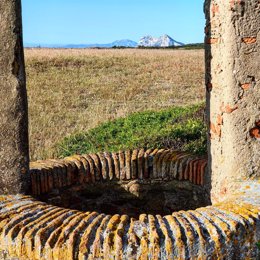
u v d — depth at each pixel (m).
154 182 5.10
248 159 4.07
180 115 11.49
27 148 4.22
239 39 3.95
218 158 4.35
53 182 4.67
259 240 3.42
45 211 3.58
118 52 45.00
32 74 26.61
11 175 4.14
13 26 3.99
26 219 3.40
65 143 10.24
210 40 4.35
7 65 4.03
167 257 3.08
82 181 4.93
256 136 4.07
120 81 24.39
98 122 12.78
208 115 4.56
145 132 10.02
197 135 9.30
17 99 4.08
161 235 3.16
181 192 5.04
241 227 3.28
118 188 5.10
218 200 4.36
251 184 3.99
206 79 4.57
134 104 17.16
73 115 14.52
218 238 3.17
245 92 4.02
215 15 4.21
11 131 4.10
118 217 3.43
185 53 47.03
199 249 3.13
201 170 4.77
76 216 3.46
